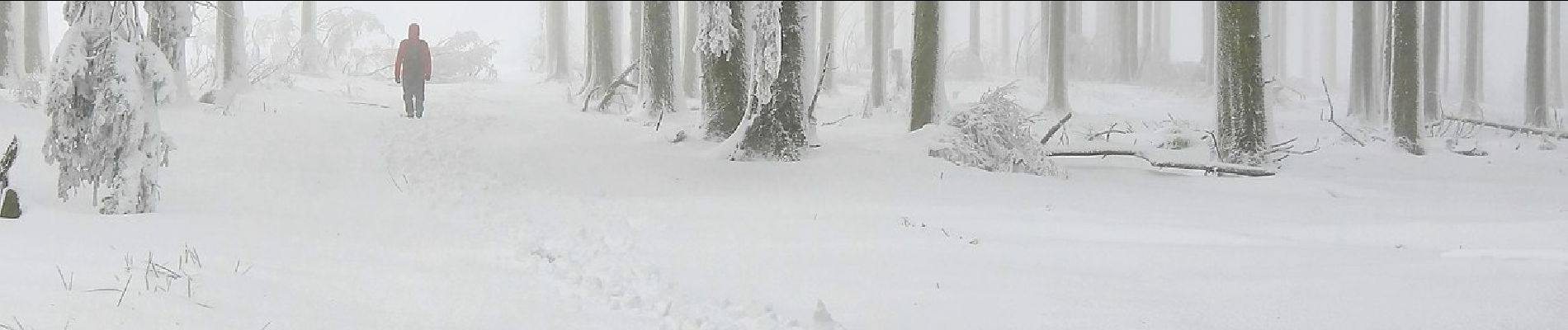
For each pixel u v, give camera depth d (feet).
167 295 15.07
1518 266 18.30
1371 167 48.65
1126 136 63.62
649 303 16.79
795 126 39.81
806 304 16.66
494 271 19.20
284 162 35.29
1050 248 22.36
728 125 43.60
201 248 19.76
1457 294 16.16
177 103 44.98
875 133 51.16
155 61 24.76
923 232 24.89
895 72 95.09
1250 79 46.03
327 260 19.56
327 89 65.36
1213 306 16.15
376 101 59.00
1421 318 14.82
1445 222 27.07
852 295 17.31
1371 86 76.95
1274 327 14.75
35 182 27.02
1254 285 17.70
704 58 44.86
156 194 25.00
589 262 20.56
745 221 26.58
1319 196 36.73
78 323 13.20
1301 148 57.82
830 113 70.28
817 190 33.91
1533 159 51.52
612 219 26.81
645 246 22.54
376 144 40.68
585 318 15.62
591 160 38.63
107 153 23.90
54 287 14.90
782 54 39.88
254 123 43.32
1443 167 48.83
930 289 17.79
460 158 38.19
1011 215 28.58
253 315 14.55
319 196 29.78
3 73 54.08
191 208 26.02
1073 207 31.45
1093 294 17.28
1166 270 19.54
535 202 30.12
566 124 49.39
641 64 56.18
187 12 45.91
